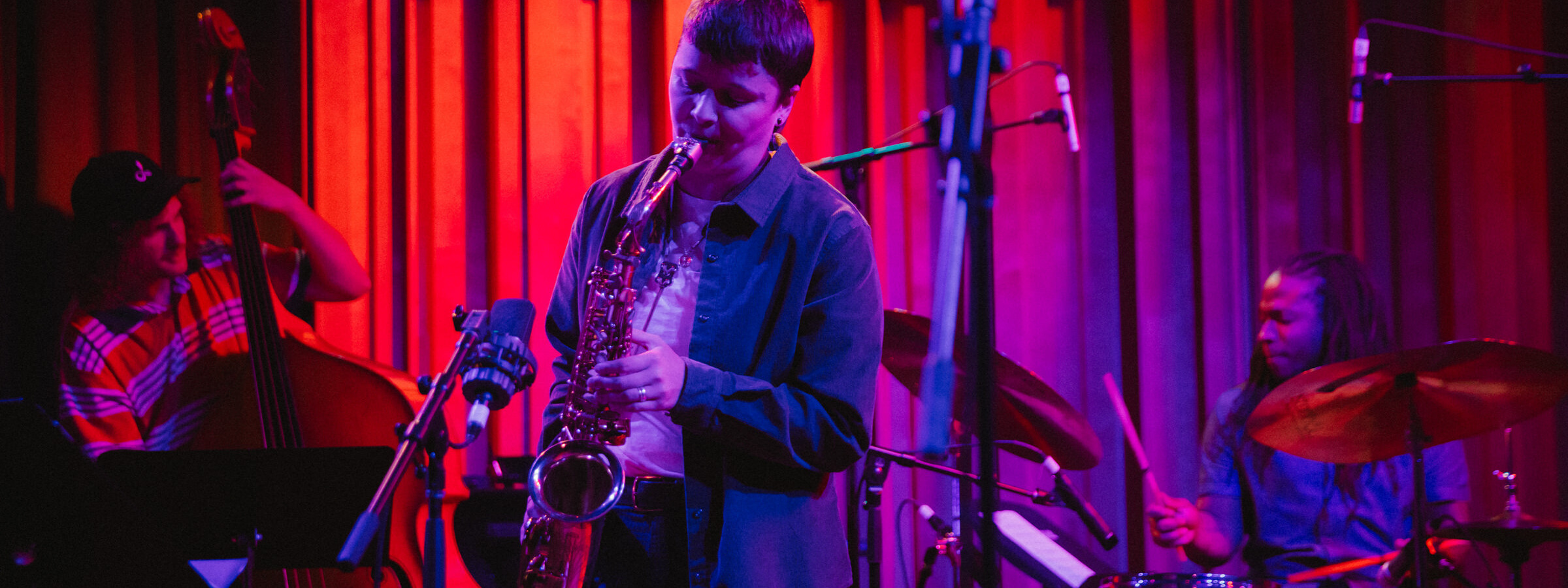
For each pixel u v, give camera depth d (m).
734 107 1.52
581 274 1.68
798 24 1.56
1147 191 3.40
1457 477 2.70
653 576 1.50
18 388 2.63
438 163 3.10
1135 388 3.45
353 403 2.31
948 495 3.31
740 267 1.55
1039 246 3.40
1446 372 2.22
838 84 3.42
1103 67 3.50
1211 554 2.74
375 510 1.23
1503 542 2.39
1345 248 3.51
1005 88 3.43
